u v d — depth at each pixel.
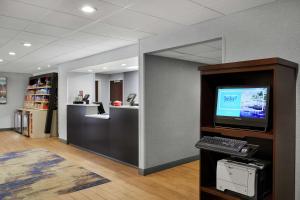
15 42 3.69
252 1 2.11
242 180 1.66
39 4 2.20
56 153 5.00
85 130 5.26
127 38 3.45
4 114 8.19
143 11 2.38
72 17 2.55
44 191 2.98
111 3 2.18
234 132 1.71
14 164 4.17
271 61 1.49
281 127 1.58
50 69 7.28
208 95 1.97
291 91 1.73
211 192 1.81
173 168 3.96
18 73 8.43
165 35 3.14
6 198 2.78
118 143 4.28
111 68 5.42
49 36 3.33
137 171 3.77
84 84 6.30
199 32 2.73
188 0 2.11
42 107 7.07
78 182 3.29
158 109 3.76
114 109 4.37
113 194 2.91
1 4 2.20
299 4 1.96
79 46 3.97
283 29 2.05
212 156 1.99
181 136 4.18
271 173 1.74
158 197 2.83
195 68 4.45
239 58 2.35
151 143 3.67
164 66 3.85
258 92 1.69
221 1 2.12
